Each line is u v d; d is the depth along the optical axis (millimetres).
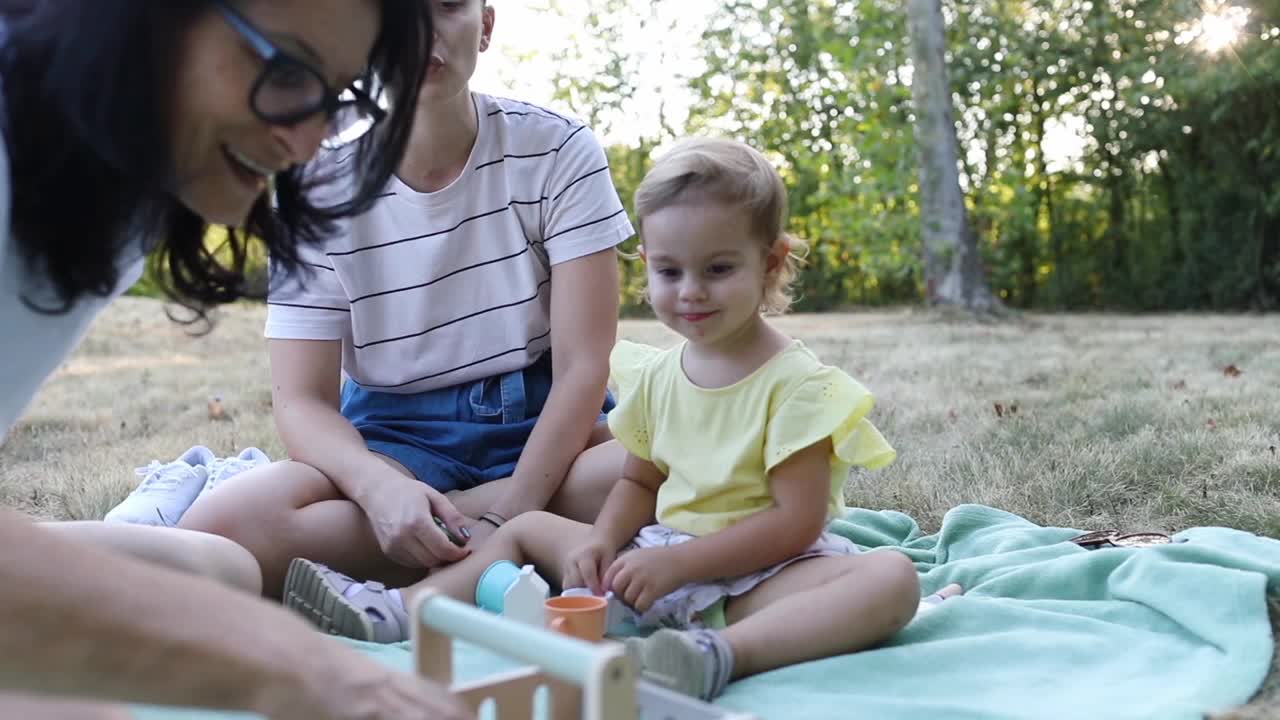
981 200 13000
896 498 2898
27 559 819
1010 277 13250
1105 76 12773
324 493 2137
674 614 1919
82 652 829
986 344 7465
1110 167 12727
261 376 6051
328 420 2238
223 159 1148
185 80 1068
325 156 1628
